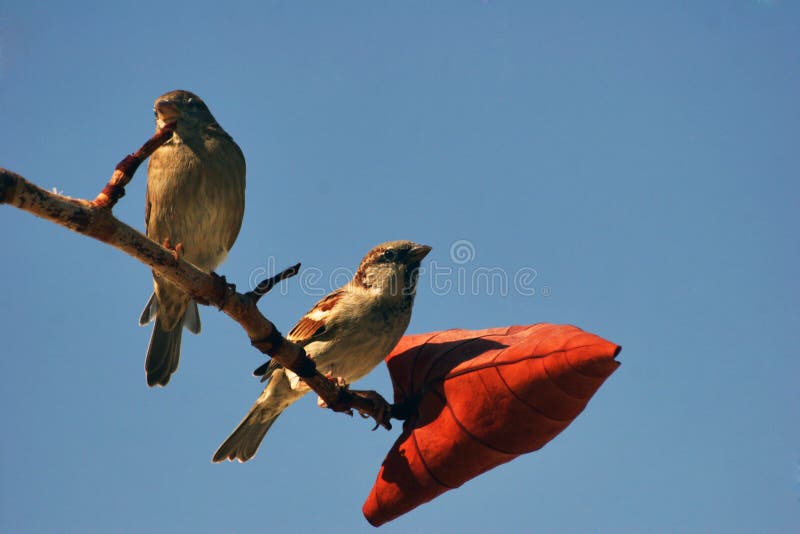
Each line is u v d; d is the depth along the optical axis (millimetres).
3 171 5199
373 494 6809
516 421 6129
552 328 6609
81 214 5547
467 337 7195
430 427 6539
